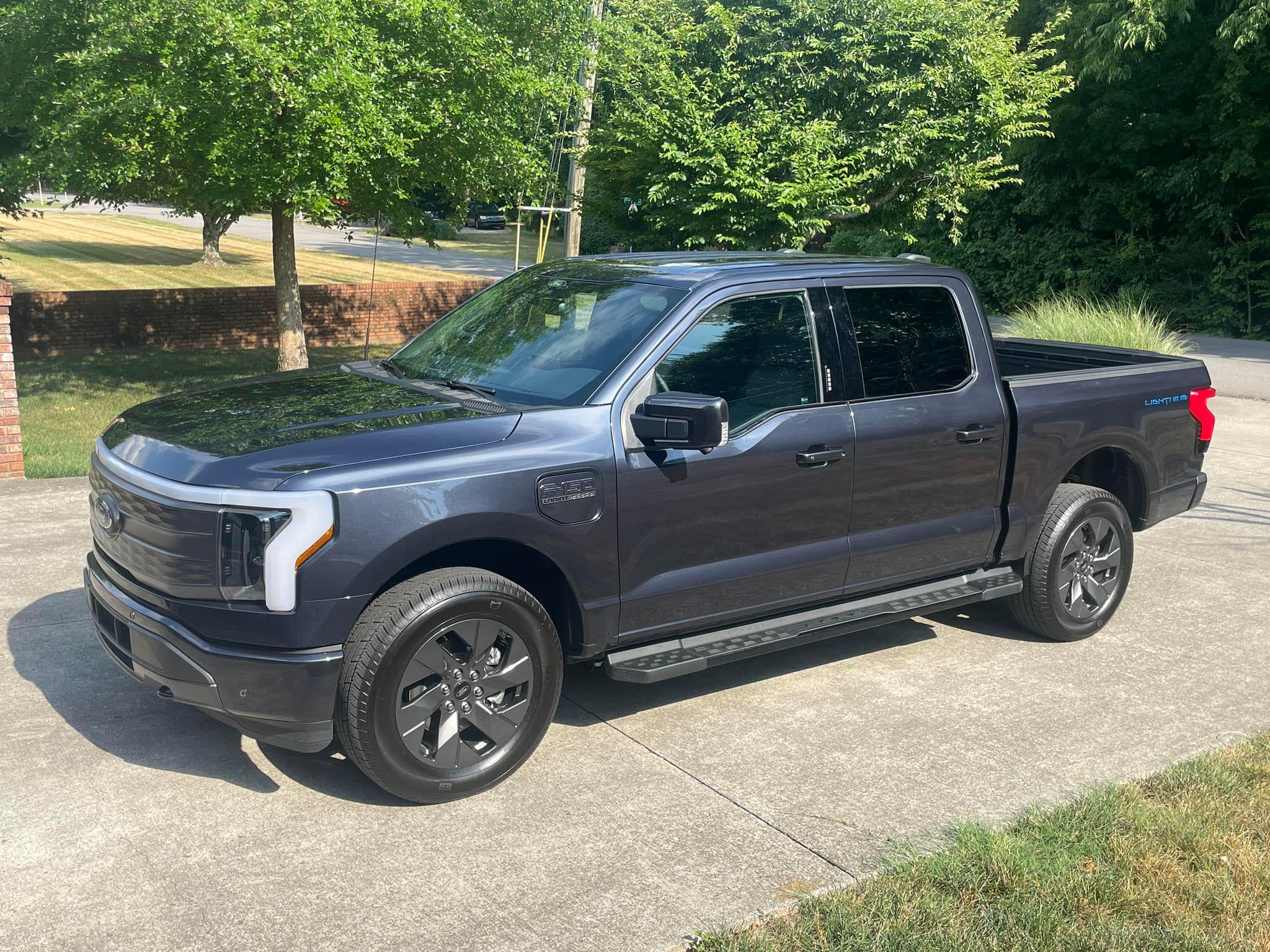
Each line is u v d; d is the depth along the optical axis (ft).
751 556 15.14
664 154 43.98
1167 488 20.53
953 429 16.88
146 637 12.43
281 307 49.34
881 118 48.03
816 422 15.40
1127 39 71.41
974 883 11.44
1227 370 58.75
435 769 12.75
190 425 13.66
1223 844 12.35
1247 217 82.07
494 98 42.09
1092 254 88.63
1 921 10.43
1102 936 10.61
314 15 36.32
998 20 53.47
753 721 15.61
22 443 34.83
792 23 46.68
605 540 13.71
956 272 17.67
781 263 16.11
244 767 13.71
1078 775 14.17
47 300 61.87
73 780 13.17
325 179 38.96
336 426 13.24
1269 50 71.77
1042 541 18.48
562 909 10.94
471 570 12.87
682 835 12.42
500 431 13.19
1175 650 18.95
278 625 11.80
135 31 37.24
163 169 43.09
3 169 42.45
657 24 49.47
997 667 18.03
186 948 10.14
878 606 16.65
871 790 13.64
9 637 17.51
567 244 51.55
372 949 10.21
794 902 11.14
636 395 14.10
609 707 16.02
